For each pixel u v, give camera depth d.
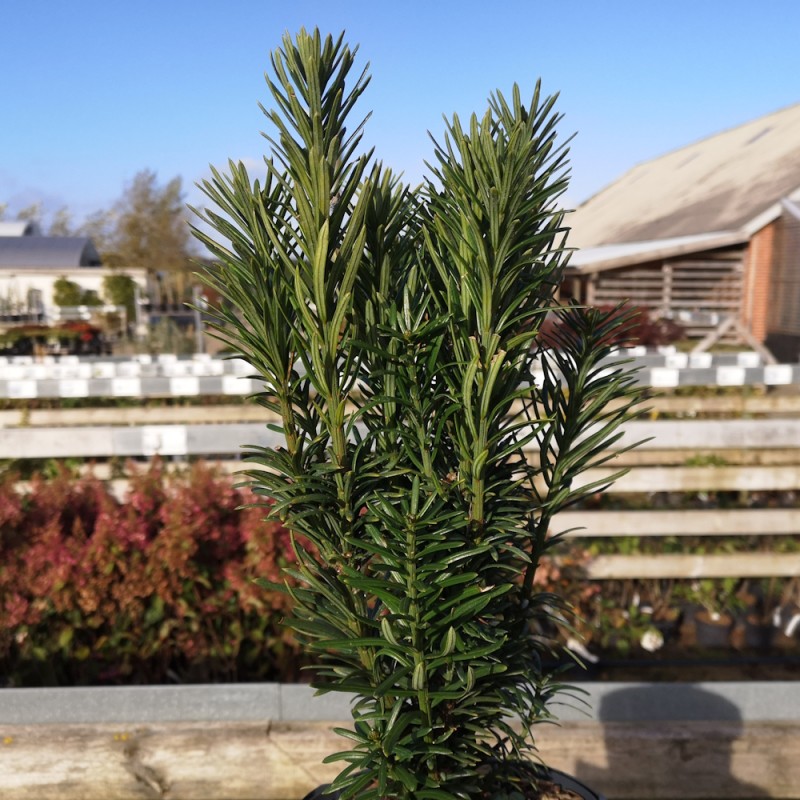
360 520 1.18
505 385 1.13
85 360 7.90
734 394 4.95
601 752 2.52
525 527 1.33
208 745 2.50
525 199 1.09
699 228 20.69
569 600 3.38
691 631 3.76
